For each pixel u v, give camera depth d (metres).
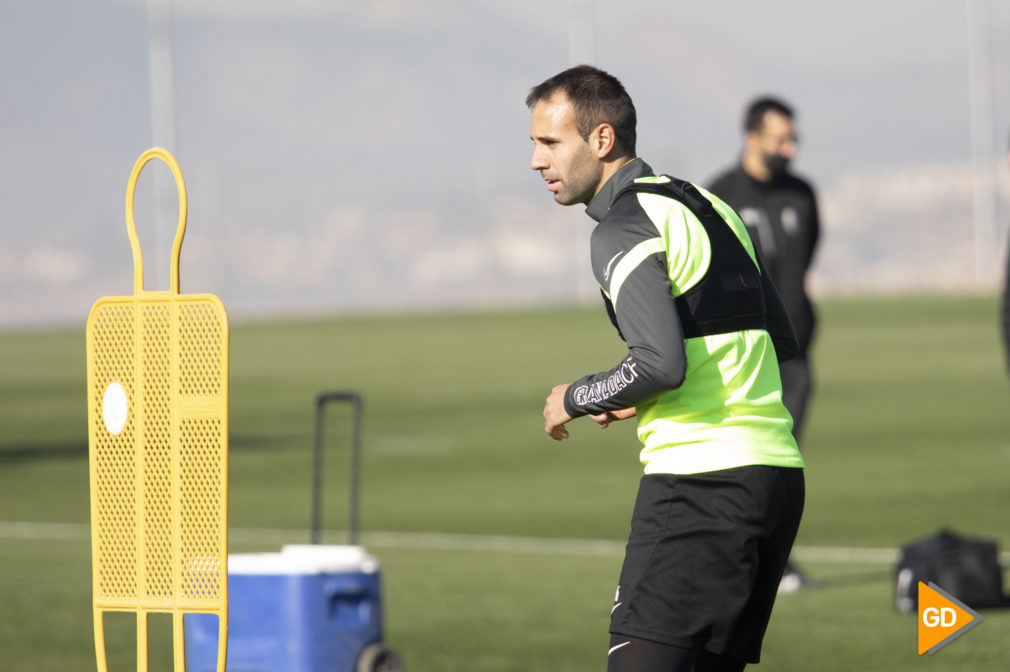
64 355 153.75
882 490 47.81
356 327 186.75
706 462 14.40
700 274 14.46
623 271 14.23
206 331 16.56
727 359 14.56
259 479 55.62
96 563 17.16
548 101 15.30
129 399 17.09
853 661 24.33
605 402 14.44
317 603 20.59
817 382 92.69
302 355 136.50
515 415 79.00
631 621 14.49
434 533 41.75
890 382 90.81
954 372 95.56
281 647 20.47
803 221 30.77
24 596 31.75
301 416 81.38
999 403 76.62
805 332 30.77
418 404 87.06
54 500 50.47
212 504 16.58
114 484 17.19
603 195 15.25
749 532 14.31
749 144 30.88
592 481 53.06
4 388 107.00
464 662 25.08
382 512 46.47
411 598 31.28
